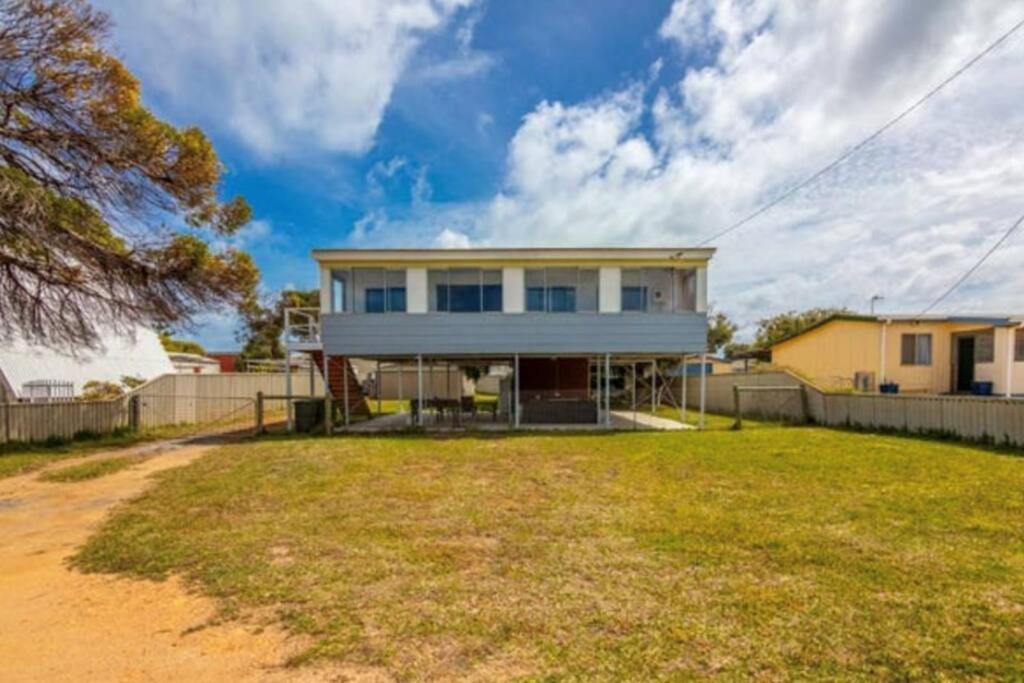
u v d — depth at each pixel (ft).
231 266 41.11
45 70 30.68
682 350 44.55
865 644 9.50
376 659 9.30
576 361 59.06
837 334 60.08
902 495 20.27
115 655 9.79
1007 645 9.39
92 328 37.91
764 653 9.25
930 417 36.24
